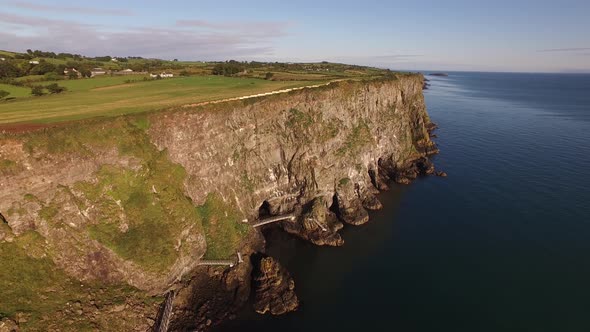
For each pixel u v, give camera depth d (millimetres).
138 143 45688
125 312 37344
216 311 41719
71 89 80250
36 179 37344
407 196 73438
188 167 50562
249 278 47250
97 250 38969
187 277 44969
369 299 44031
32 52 141125
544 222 60750
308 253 54094
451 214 65062
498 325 39281
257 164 59938
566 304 42062
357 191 70188
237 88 75562
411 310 41938
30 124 42344
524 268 48906
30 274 35375
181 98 62469
